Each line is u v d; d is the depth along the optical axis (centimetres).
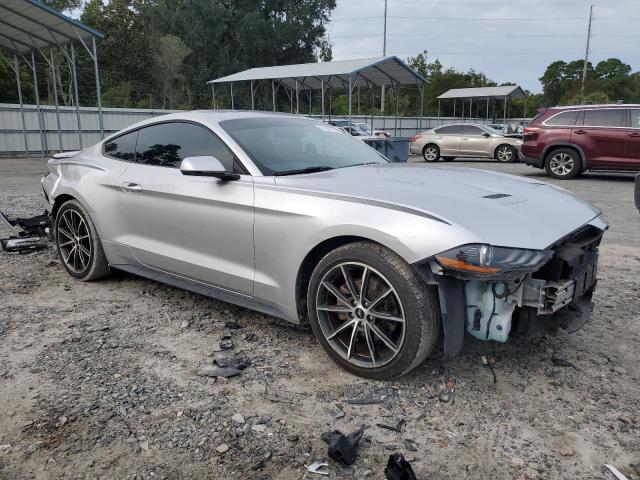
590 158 1252
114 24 5691
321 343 317
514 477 225
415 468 230
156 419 263
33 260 550
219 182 352
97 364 320
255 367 317
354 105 6028
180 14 5559
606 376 309
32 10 1623
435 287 280
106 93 5241
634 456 238
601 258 572
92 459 234
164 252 395
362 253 287
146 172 409
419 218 271
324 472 226
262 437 250
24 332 366
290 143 386
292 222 313
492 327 277
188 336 362
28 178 1359
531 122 1345
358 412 271
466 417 267
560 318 299
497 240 260
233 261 352
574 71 8494
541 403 280
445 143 2111
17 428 255
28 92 4162
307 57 5822
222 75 5384
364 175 344
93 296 441
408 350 279
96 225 448
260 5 5678
